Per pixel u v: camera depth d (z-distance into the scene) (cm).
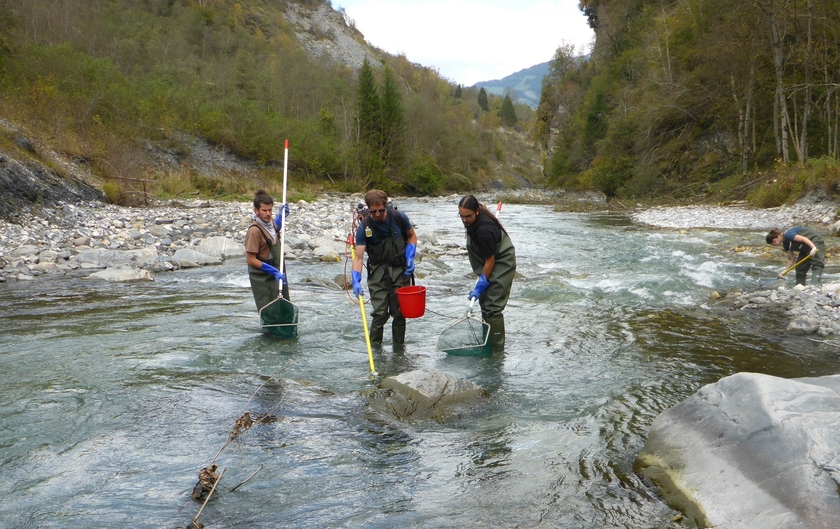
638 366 527
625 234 1661
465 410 428
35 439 371
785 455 273
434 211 2848
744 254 1216
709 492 284
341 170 4497
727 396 334
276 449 364
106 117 2709
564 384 483
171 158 3092
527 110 14288
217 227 1541
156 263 1077
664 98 3180
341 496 311
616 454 357
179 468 338
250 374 501
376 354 567
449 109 7912
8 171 1463
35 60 2559
